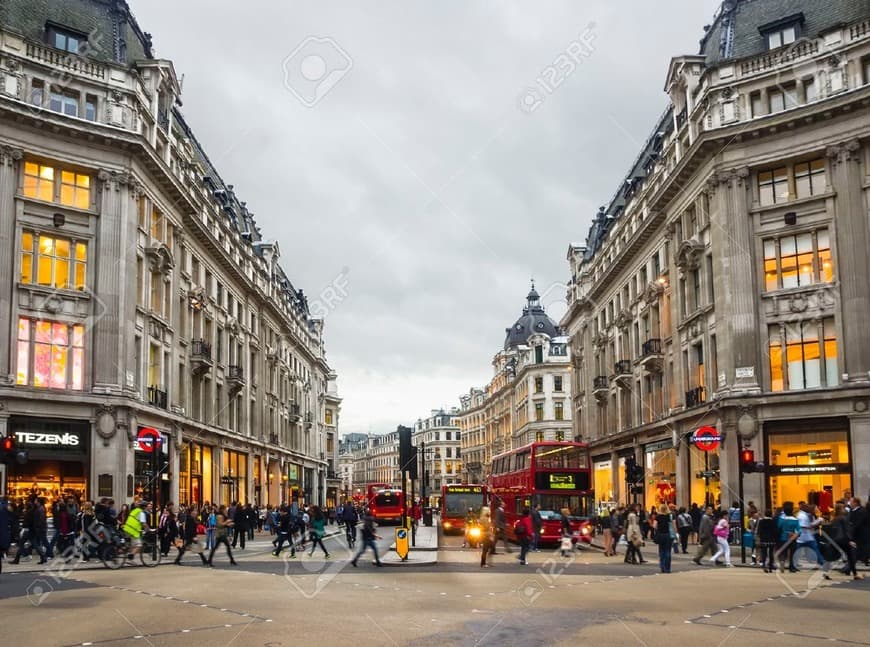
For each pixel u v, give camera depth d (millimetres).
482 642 11094
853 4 33688
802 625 12531
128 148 35250
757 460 33562
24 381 32438
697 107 37531
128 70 36094
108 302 34281
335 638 11398
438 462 171250
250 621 12930
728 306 35062
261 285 64562
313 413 90938
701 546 24938
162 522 27719
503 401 122188
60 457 32406
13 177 32562
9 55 32531
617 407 55719
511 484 39031
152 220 39094
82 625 12484
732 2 38406
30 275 33156
